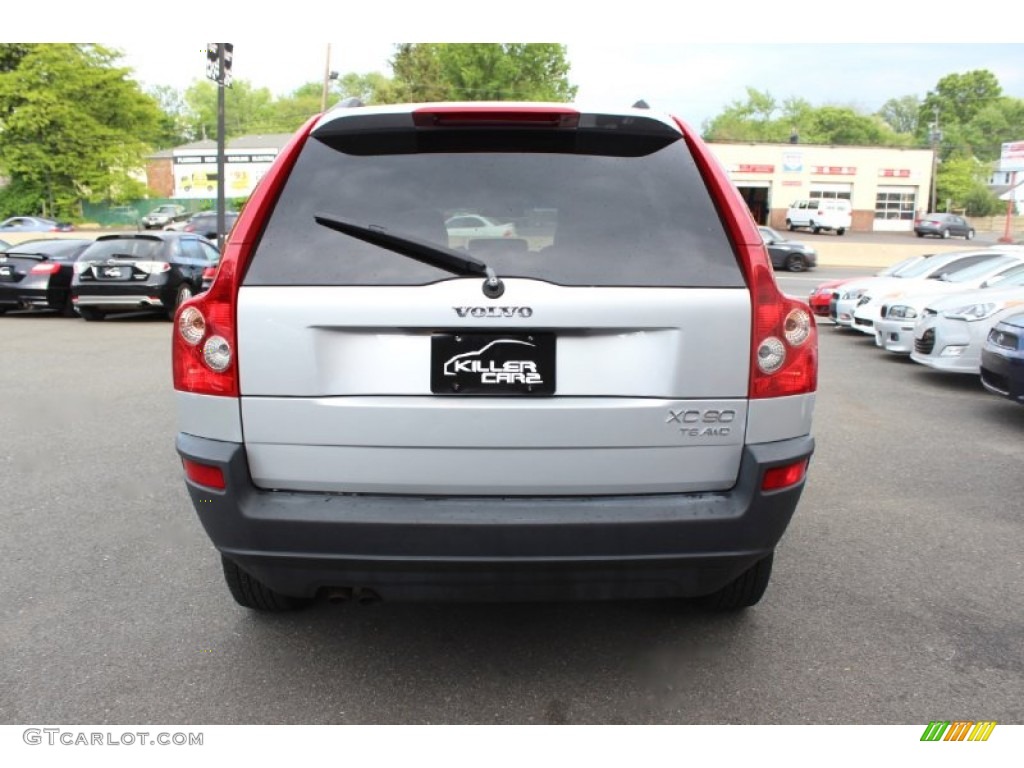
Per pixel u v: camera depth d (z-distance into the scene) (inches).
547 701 109.7
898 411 301.0
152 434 249.4
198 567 152.3
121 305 540.4
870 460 231.5
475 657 121.2
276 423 97.6
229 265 97.1
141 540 164.9
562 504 98.0
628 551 96.8
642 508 97.7
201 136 3757.4
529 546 95.6
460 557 95.7
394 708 108.0
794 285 975.0
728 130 3779.5
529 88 2150.6
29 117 1656.0
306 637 126.8
